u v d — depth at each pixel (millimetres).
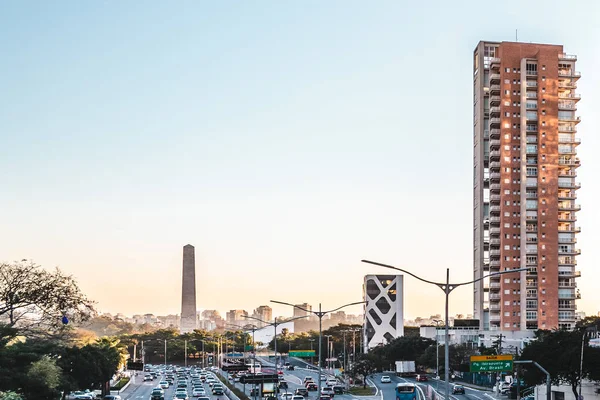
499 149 197000
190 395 142000
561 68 198250
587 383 96062
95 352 113312
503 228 193875
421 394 129125
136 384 179375
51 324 77750
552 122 193250
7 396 65188
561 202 193375
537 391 106438
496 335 171625
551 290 187625
